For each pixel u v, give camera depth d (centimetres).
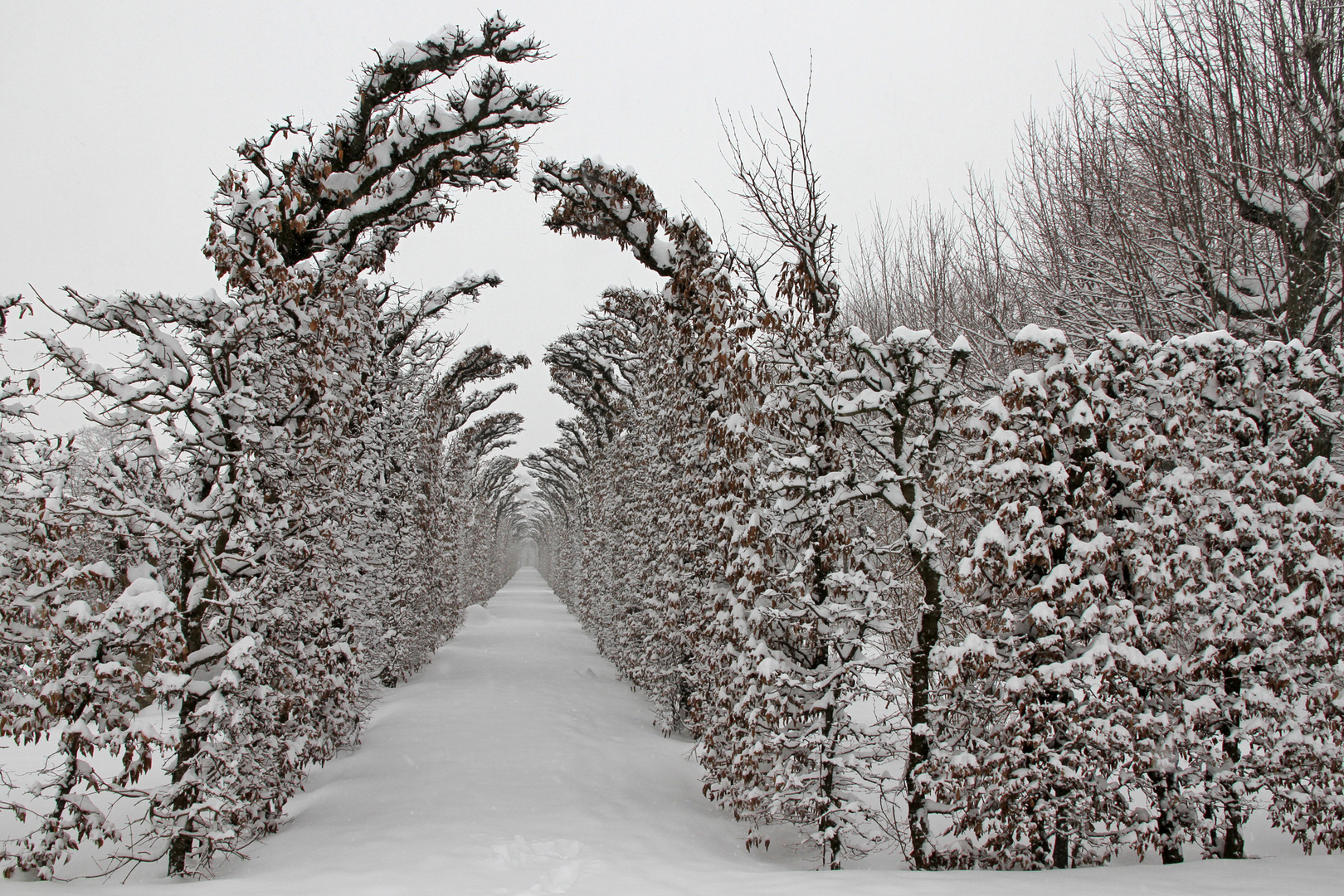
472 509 3134
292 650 724
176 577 661
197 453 657
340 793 757
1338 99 740
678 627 1027
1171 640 561
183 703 609
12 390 588
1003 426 547
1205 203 875
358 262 975
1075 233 1058
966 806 549
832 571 668
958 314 1299
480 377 1950
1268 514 553
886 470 627
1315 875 462
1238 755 556
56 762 989
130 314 608
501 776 802
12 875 533
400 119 848
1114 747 511
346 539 933
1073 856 547
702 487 876
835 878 488
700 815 740
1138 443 536
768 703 595
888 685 625
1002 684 537
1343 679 549
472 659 1803
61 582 538
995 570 535
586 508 2681
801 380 643
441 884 488
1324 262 762
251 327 655
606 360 1936
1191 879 454
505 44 819
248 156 733
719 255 841
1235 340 565
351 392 824
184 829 568
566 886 492
